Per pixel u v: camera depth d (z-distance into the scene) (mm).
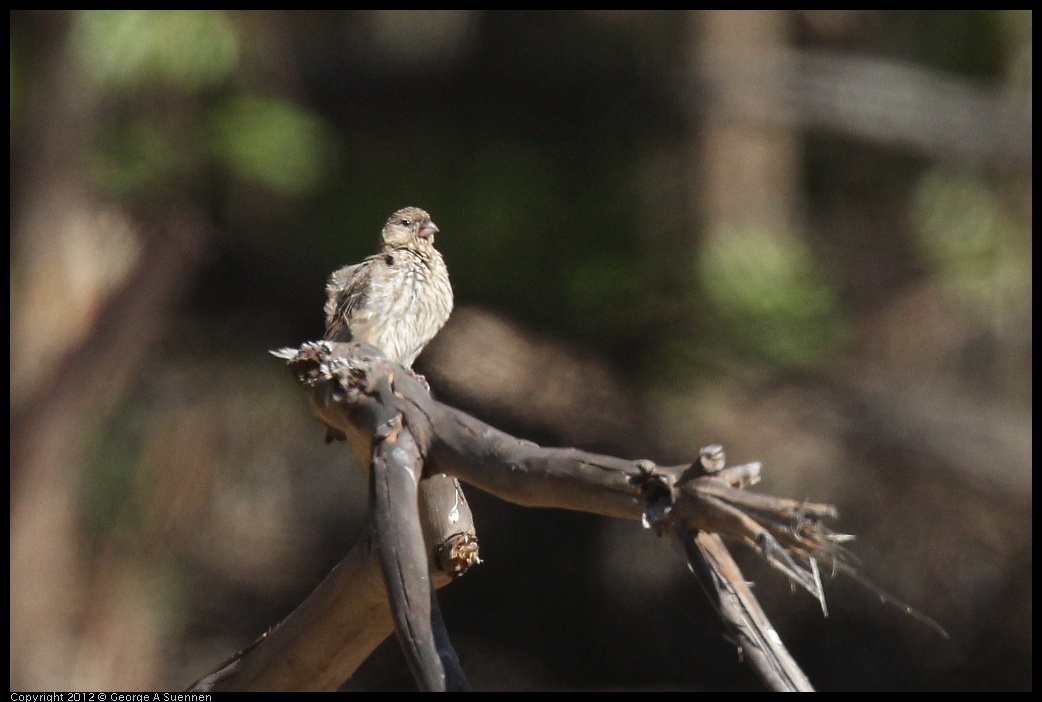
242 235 15234
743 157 16781
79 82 12281
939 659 15023
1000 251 15727
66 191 12180
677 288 14477
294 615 4680
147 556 14586
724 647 16375
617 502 3586
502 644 16719
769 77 16547
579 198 16594
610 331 14266
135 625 14133
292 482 16688
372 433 4125
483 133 16875
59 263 12117
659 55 16844
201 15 12695
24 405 12062
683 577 16500
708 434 13766
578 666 16562
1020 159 16031
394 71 17188
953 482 14352
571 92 16781
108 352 12219
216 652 15352
